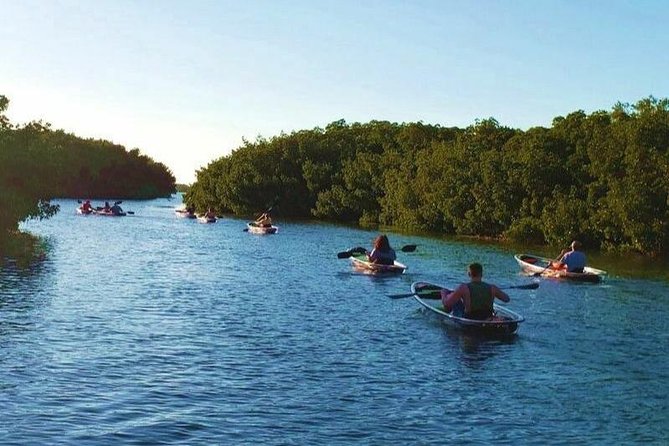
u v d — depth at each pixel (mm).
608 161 49250
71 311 20109
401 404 12141
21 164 41000
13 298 22094
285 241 50250
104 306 21172
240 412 11555
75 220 70000
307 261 36062
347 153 93188
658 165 46250
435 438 10562
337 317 20016
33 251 38000
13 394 12102
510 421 11422
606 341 17391
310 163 90812
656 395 13000
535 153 55469
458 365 14844
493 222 58781
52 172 42719
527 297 24453
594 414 11867
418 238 56750
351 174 83000
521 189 56750
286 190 93625
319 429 10836
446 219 62938
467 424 11227
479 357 15523
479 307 18281
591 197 50250
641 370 14742
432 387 13211
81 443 10062
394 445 10234
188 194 110125
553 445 10430
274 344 16469
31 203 40531
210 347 16062
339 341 16891
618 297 24734
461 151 64188
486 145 64250
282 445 10148
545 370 14586
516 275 31219
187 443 10164
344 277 29391
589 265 38344
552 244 52406
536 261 33875
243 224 71688
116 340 16531
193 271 31031
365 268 31781
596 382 13789
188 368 14219
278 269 32281
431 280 28953
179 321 19109
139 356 15062
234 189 94938
